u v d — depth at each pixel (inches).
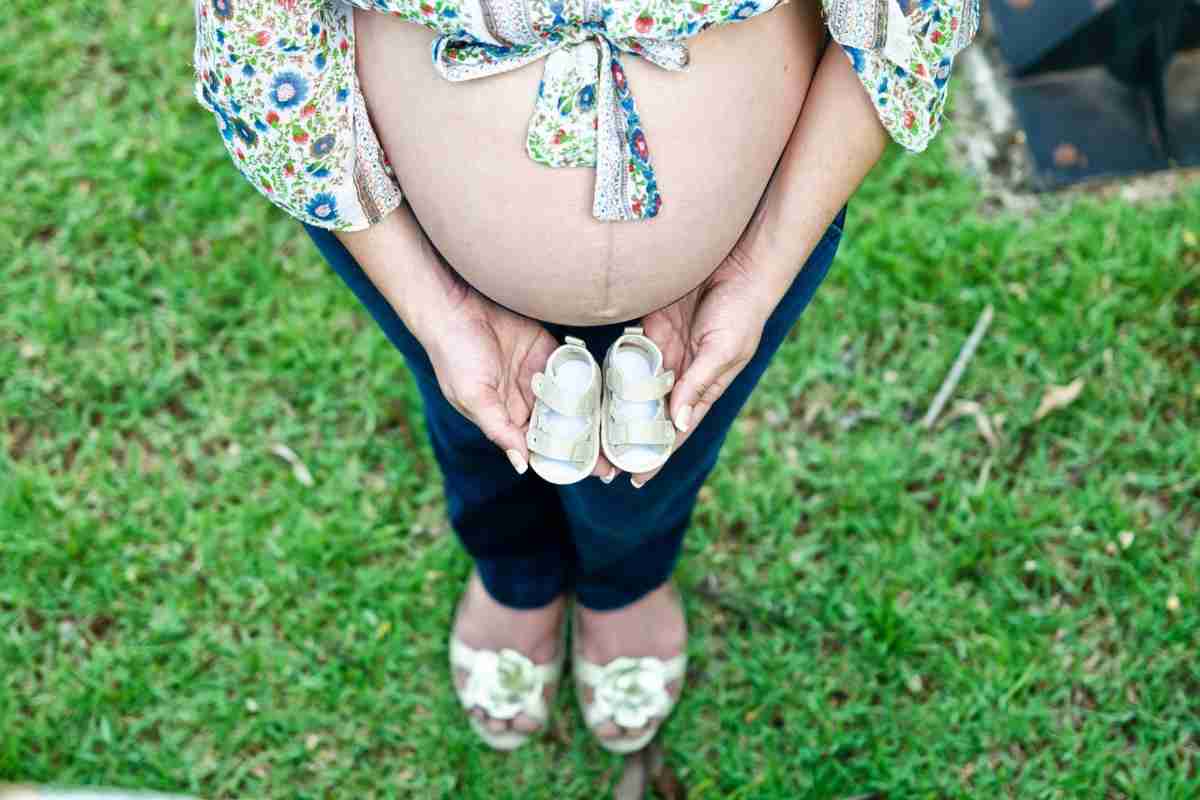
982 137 127.7
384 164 61.7
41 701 100.9
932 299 117.5
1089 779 96.3
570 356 67.7
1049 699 100.5
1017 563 106.1
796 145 62.3
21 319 117.5
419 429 113.2
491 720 98.2
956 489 109.0
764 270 64.7
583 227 58.4
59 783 97.5
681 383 63.7
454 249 62.4
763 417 113.9
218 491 110.3
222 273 119.6
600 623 98.6
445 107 56.3
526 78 54.4
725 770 98.3
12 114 129.0
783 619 104.9
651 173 56.6
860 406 114.1
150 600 105.5
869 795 97.6
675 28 51.8
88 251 121.7
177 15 135.0
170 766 98.7
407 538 108.8
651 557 91.4
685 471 76.6
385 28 56.1
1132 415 112.4
